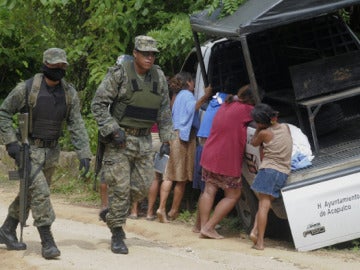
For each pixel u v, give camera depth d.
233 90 11.10
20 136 8.05
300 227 8.66
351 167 8.81
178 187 11.00
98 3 13.77
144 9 13.32
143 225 10.66
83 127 8.30
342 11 11.88
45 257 8.01
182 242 9.61
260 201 8.88
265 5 9.39
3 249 8.54
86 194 13.49
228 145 9.57
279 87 11.20
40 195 7.96
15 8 15.04
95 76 13.59
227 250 9.08
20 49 16.72
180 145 10.80
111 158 8.32
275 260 8.49
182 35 12.45
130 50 14.34
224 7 10.39
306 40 11.24
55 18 14.91
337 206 8.71
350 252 8.95
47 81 8.02
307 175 8.77
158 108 8.47
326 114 10.32
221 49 11.16
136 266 7.86
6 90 17.47
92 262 7.94
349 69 9.70
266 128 8.83
